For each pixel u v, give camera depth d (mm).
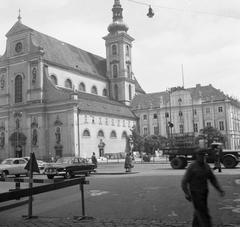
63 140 76438
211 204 12930
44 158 77375
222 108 95062
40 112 78938
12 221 10812
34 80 81188
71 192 18562
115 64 102812
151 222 10086
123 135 92812
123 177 27766
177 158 35344
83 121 77812
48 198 16375
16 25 85188
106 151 84688
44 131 78438
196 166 8117
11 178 12156
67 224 10094
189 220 10320
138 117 102562
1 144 84125
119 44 102500
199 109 97375
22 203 14250
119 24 103625
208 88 99938
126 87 102188
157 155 85062
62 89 83938
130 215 11406
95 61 105312
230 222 9891
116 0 105812
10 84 84812
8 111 83562
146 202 14047
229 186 18375
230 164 32906
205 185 8070
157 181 22422
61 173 30031
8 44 86125
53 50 89125
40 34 88562
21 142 80812
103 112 84688
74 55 96938
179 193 16234
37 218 11227
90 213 12031
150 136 87562
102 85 100000
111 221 10344
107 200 15055
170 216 11047
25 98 82188
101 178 27875
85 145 77750
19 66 84000
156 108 101188
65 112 76688
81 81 91750
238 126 102375
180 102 99312
